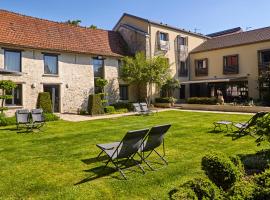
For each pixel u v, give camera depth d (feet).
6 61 69.92
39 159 27.61
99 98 78.18
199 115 67.51
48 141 37.45
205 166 15.62
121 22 110.22
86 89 85.66
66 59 81.41
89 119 64.64
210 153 16.15
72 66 82.69
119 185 19.60
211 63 109.09
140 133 22.57
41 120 50.83
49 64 78.23
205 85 112.57
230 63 103.14
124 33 105.70
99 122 58.29
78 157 28.17
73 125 54.03
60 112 79.56
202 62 113.50
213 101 87.76
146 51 98.17
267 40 91.25
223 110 82.89
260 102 86.28
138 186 19.35
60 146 33.94
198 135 38.88
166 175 21.40
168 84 98.94
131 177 21.29
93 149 31.86
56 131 46.55
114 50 96.02
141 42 99.66
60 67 79.97
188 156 27.30
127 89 98.22
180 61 112.27
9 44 68.95
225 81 99.81
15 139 39.50
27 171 23.68
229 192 12.24
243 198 11.49
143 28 101.86
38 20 83.92
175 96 110.42
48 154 29.71
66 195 17.94
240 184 12.40
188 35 116.06
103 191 18.57
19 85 71.92
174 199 11.94
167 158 26.63
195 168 22.93
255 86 94.79
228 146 31.37
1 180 21.43
